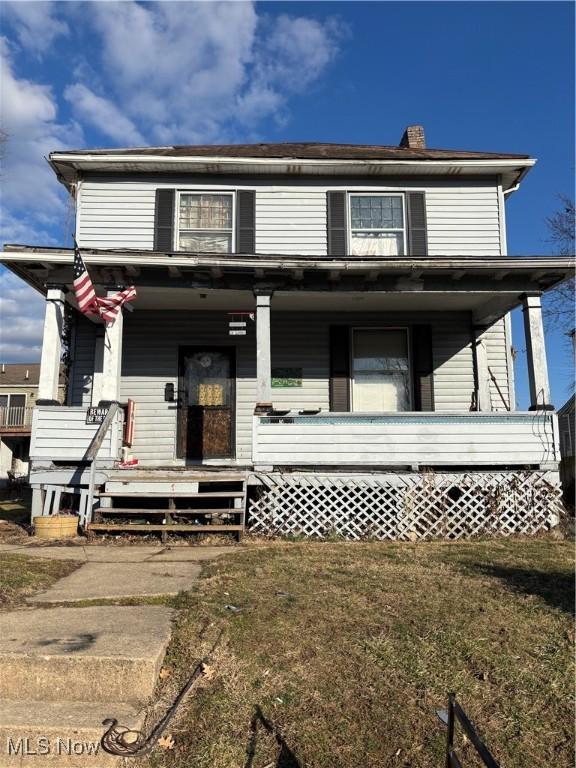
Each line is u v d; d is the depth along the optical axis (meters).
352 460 8.36
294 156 10.47
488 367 10.93
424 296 9.58
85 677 3.31
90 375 10.66
